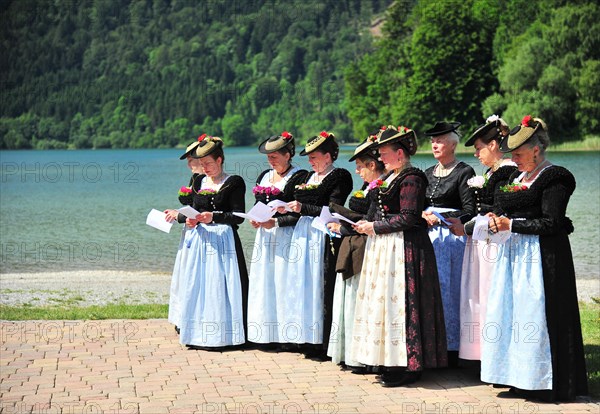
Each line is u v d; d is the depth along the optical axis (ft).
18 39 565.53
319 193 24.38
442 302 21.56
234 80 493.77
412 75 222.69
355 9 529.45
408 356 20.63
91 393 20.57
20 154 398.83
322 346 24.00
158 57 531.50
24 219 90.53
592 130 176.76
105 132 474.49
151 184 153.79
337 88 409.90
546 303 19.16
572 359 19.25
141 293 40.40
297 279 24.54
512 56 189.57
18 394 20.48
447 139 23.17
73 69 554.46
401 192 20.71
